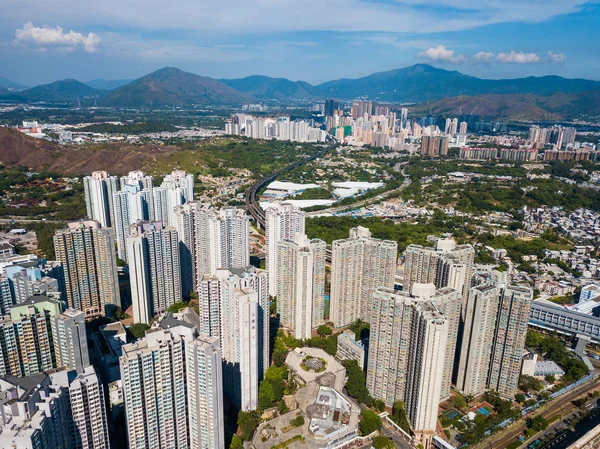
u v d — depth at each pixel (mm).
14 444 161750
